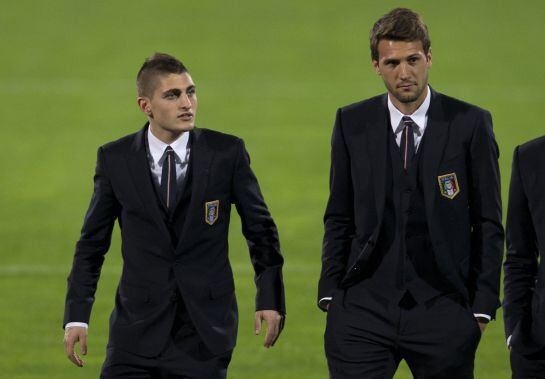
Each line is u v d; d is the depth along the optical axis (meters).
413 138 17.12
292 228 40.28
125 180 17.55
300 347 29.05
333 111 55.69
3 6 71.19
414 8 70.50
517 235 16.56
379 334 17.19
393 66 16.58
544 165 16.25
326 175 46.56
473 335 17.08
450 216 17.03
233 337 17.64
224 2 72.12
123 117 54.72
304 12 70.31
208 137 17.77
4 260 37.53
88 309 17.86
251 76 61.19
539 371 16.20
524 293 16.45
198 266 17.53
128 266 17.69
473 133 17.03
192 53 64.25
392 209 17.11
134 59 63.38
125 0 72.44
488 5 70.94
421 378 17.45
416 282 17.12
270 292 17.75
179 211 17.47
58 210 42.59
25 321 31.45
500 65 62.12
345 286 17.47
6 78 60.62
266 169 47.25
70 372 27.39
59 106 56.12
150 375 17.61
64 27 67.94
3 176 46.25
